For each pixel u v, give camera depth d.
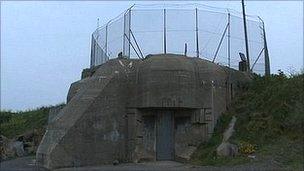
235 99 26.97
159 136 25.50
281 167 19.62
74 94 28.48
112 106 25.30
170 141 25.53
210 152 23.62
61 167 23.28
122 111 25.59
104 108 25.03
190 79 25.25
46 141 25.36
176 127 25.75
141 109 25.50
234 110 26.17
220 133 25.17
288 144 22.00
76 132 24.02
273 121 23.83
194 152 24.80
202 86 25.72
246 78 28.09
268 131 23.41
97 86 25.73
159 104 24.75
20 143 36.28
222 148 22.89
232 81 27.23
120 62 26.61
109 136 24.95
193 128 25.50
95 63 32.09
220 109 26.09
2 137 37.06
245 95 26.97
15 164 26.41
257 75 28.64
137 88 25.56
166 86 24.88
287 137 22.69
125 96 25.78
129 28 27.28
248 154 22.08
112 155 24.92
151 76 24.97
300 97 24.08
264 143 22.88
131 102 25.67
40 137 38.81
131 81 25.89
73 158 23.73
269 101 25.23
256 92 26.89
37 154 25.67
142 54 27.00
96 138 24.53
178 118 25.88
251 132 23.86
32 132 40.06
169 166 22.36
